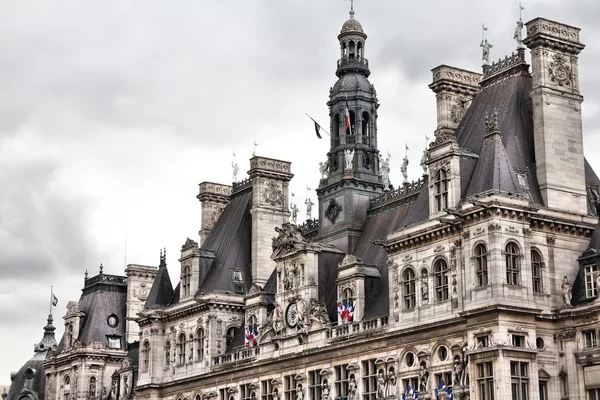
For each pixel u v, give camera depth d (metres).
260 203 118.56
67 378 146.62
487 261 78.19
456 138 92.69
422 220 87.19
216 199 130.62
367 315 92.38
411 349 84.75
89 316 147.00
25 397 158.62
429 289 84.12
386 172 115.56
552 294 80.31
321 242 106.19
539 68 86.69
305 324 97.50
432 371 82.25
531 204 81.06
